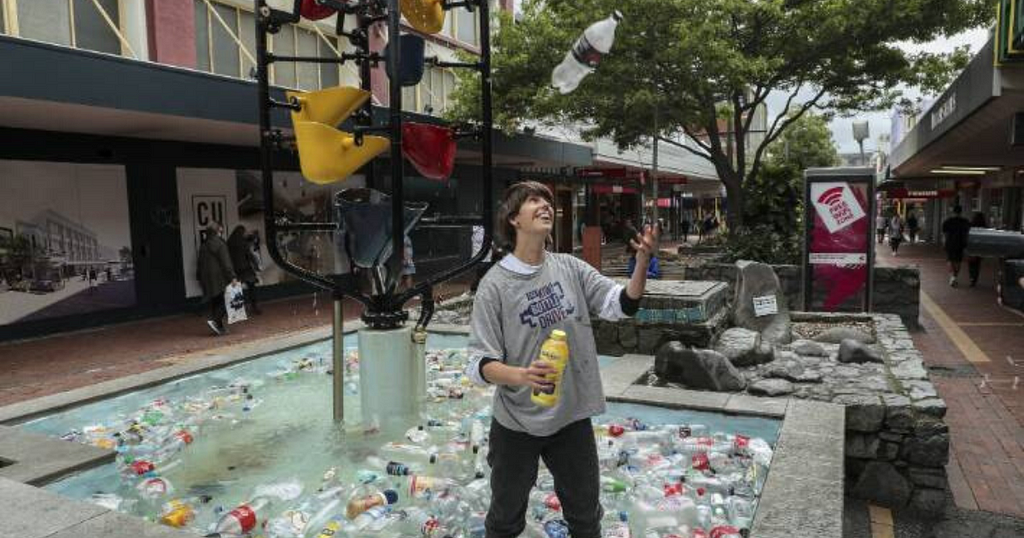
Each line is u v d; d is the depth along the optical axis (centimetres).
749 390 541
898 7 1374
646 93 1371
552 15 1595
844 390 525
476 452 418
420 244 1953
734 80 1356
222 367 675
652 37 1351
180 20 1230
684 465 401
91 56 861
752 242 1333
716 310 735
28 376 809
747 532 308
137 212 1207
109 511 309
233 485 388
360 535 319
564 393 251
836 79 1594
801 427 432
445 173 498
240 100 1070
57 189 1090
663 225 4453
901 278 1059
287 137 472
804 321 875
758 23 1480
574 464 262
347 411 521
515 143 1911
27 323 1046
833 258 962
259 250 1442
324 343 796
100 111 914
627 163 3120
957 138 1647
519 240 255
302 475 400
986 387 739
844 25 1408
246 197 1415
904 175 3328
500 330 252
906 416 469
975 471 527
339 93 448
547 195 254
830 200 955
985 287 1592
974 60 1179
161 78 949
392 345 466
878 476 479
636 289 249
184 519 337
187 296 1290
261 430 479
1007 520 453
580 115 1630
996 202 2967
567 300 254
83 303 1123
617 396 521
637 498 353
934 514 462
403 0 479
